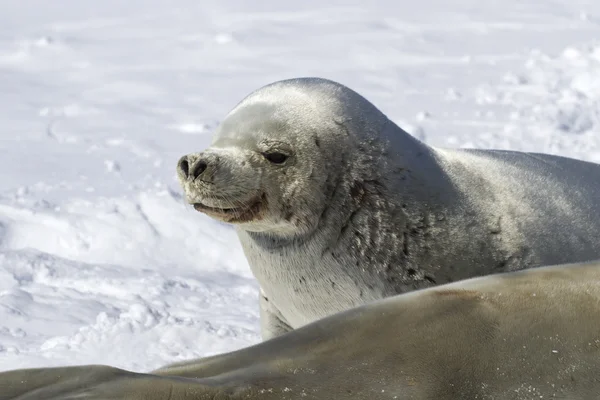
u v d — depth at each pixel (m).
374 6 92.62
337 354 10.13
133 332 25.39
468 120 53.03
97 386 9.25
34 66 69.62
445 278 19.55
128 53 73.75
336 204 19.55
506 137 49.06
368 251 19.52
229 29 82.12
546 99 57.41
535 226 20.39
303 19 86.06
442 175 20.28
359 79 63.78
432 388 9.79
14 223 34.84
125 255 33.31
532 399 9.76
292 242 19.92
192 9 92.31
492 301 10.62
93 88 62.69
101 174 42.66
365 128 19.97
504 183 20.88
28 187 39.44
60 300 28.48
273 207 19.53
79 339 24.91
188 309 28.05
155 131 51.78
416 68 67.06
